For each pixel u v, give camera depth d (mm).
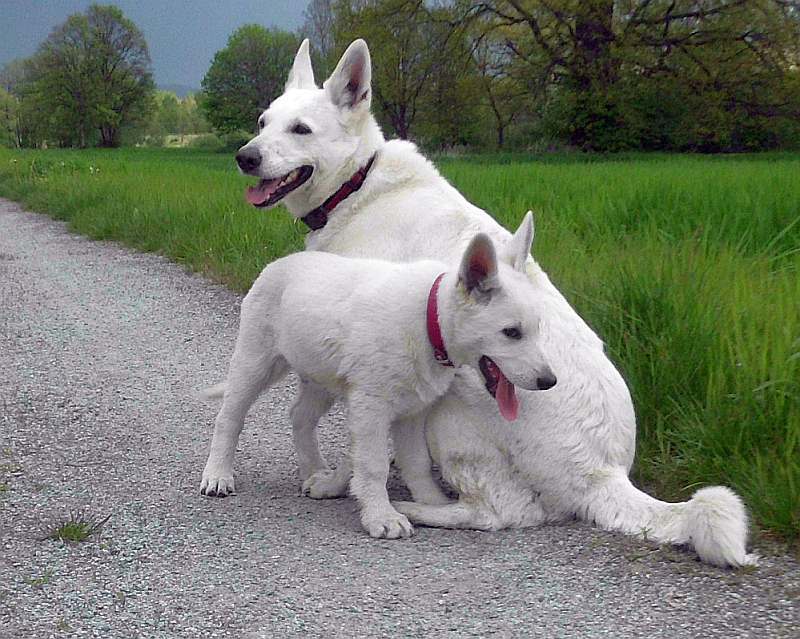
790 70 22078
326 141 3049
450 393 2691
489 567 2508
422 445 2744
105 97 47031
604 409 2682
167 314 4477
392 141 3121
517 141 26844
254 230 5688
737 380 2854
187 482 2896
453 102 25516
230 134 45031
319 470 2895
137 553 2572
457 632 2312
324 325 2682
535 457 2654
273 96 44188
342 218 3086
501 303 2572
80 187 9664
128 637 2309
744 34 21719
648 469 2840
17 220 9094
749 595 2396
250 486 2887
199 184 8859
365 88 3062
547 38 22719
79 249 6828
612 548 2543
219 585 2457
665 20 21922
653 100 22078
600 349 2768
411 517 2691
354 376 2652
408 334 2615
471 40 24031
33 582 2467
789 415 2756
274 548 2594
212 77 44250
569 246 4098
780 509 2580
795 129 21859
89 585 2459
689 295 3162
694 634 2299
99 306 4680
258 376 2822
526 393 2650
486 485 2670
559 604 2385
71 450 3078
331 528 2682
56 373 3705
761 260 3791
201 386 3566
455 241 2930
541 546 2580
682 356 2996
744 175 7328
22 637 2311
